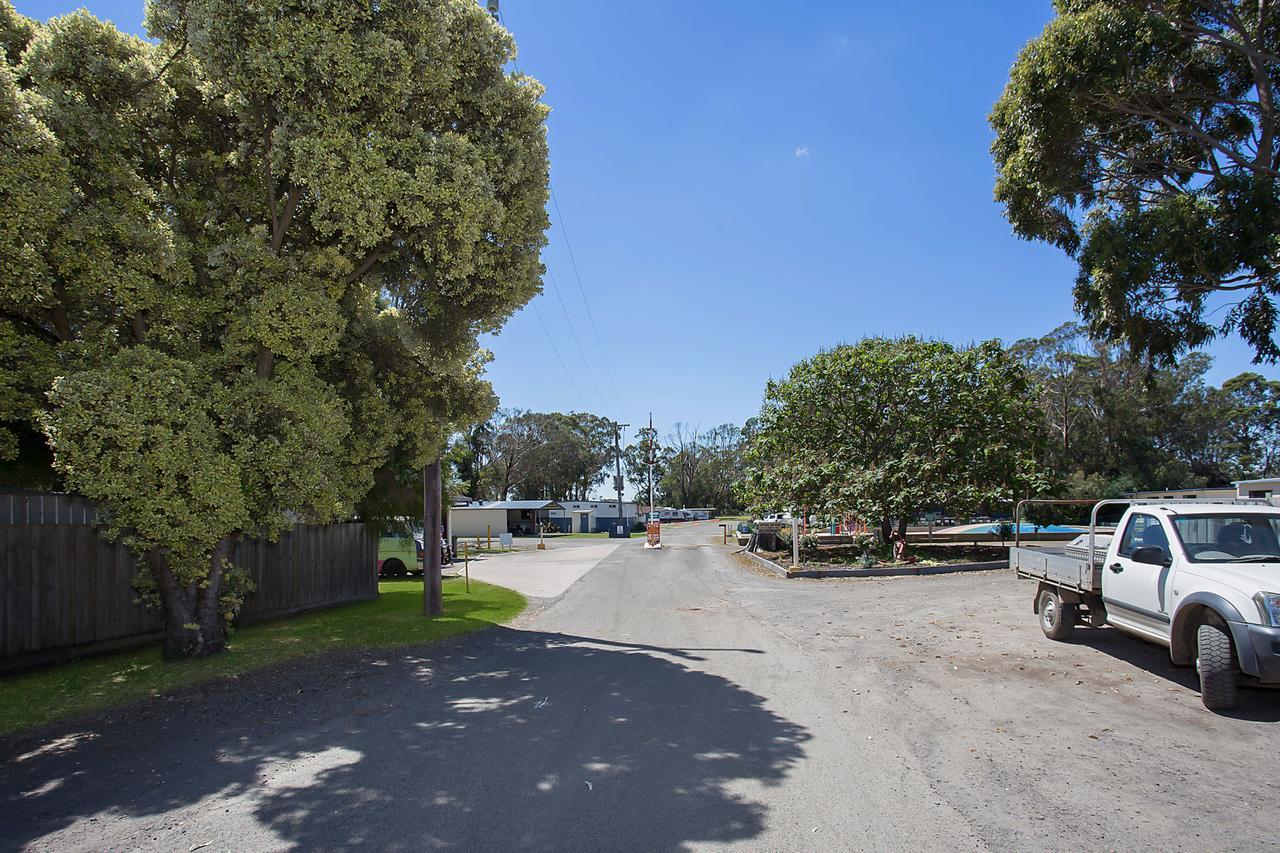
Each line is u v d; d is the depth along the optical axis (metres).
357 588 15.79
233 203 10.05
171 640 9.38
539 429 85.62
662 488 110.50
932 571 18.56
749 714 6.73
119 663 9.27
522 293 10.34
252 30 7.88
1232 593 6.41
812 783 5.02
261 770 5.43
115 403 7.36
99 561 9.77
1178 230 13.27
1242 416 54.03
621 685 7.97
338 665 9.27
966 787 4.92
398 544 23.22
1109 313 14.66
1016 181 16.05
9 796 5.00
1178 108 15.41
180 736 6.31
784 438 22.38
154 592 9.76
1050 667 8.25
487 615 13.59
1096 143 16.11
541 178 10.33
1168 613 7.22
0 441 8.53
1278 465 56.72
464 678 8.48
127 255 8.13
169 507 7.65
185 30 9.05
